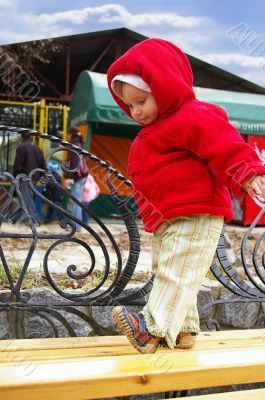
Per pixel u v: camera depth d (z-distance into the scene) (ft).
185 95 6.81
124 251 18.70
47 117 38.01
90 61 51.65
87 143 30.53
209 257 7.02
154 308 6.82
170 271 6.85
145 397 9.73
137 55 6.91
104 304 8.38
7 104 37.68
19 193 7.92
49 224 28.55
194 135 6.52
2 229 23.75
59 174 28.71
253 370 6.51
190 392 9.94
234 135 6.48
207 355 6.67
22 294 8.01
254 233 27.71
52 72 53.31
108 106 29.27
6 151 35.96
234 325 10.42
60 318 8.55
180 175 6.77
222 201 6.93
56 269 11.88
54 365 5.90
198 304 10.06
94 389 5.65
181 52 7.37
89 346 7.28
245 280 12.24
